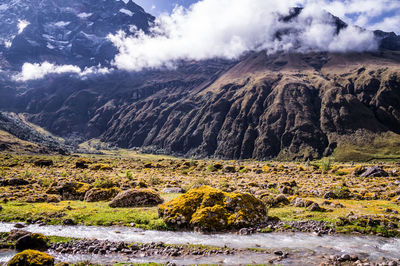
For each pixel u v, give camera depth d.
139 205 26.69
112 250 16.11
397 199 27.47
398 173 51.41
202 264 14.20
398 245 16.95
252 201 21.91
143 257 15.27
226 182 40.25
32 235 16.77
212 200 21.39
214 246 16.77
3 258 14.97
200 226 19.66
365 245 16.91
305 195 31.22
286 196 30.44
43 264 12.89
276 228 20.19
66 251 16.08
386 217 21.00
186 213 20.75
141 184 38.34
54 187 33.09
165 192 33.56
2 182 37.84
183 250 16.16
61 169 67.38
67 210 24.56
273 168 66.81
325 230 19.42
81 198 31.08
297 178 49.44
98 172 61.44
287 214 23.16
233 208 21.03
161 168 74.50
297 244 17.09
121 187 36.22
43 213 23.39
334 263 14.08
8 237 17.70
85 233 19.20
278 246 16.77
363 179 46.41
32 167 71.81
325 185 37.91
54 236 18.39
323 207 24.58
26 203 27.38
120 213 23.56
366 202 27.20
